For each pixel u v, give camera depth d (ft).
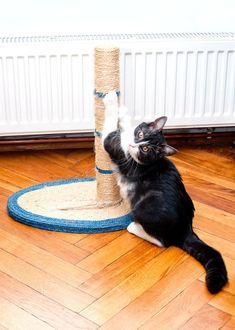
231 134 9.62
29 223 7.07
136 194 6.68
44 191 7.82
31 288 5.93
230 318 5.57
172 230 6.51
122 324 5.46
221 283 5.82
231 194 8.04
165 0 8.59
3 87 8.38
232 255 6.59
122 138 6.76
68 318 5.52
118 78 7.00
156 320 5.52
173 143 9.58
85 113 8.73
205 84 8.75
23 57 8.21
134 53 8.36
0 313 5.57
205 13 8.76
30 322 5.46
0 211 7.43
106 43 7.77
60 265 6.33
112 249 6.66
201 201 7.82
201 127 9.27
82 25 8.64
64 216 7.20
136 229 6.86
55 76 8.41
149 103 8.79
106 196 7.41
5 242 6.74
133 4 8.57
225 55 8.55
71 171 8.68
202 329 5.41
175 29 8.84
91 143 9.40
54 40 8.29
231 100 8.91
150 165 6.72
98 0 8.48
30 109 8.59
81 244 6.75
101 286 6.00
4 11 8.37
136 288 5.98
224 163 9.04
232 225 7.23
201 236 6.97
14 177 8.41
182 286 6.02
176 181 6.73
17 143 9.12
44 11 8.45
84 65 8.38
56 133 9.01
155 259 6.48
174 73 8.59
